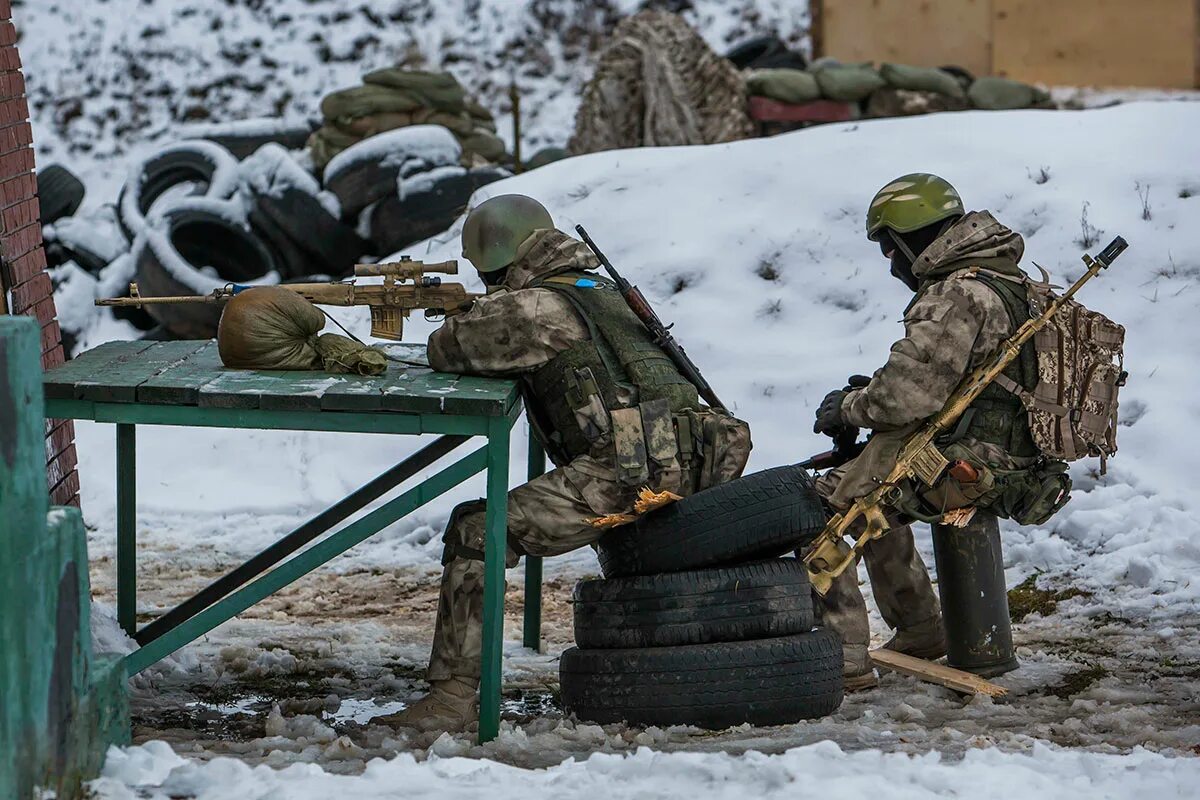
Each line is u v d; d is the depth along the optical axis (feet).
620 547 41.39
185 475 78.33
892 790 31.48
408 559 67.26
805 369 75.92
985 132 87.56
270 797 30.35
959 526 44.75
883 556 47.55
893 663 46.19
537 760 36.76
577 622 41.86
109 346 47.55
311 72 183.32
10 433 26.68
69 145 176.04
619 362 41.39
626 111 117.91
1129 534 60.49
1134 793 31.73
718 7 189.78
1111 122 87.25
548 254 42.39
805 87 119.85
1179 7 148.77
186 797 30.83
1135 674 46.42
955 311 42.39
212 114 178.91
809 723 40.01
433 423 38.24
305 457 78.69
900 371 42.39
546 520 40.81
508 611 58.29
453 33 186.70
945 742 37.99
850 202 84.28
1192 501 61.87
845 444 46.19
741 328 79.10
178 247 108.27
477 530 41.29
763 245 83.15
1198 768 33.30
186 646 51.42
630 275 83.10
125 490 48.19
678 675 39.52
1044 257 77.77
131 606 48.62
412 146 106.22
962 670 45.96
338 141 109.70
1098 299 74.79
